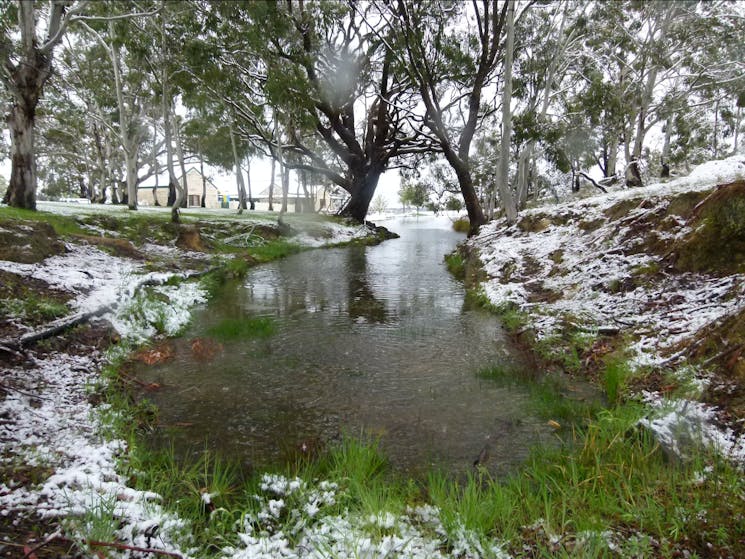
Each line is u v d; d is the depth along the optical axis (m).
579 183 36.97
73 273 8.56
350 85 25.12
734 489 3.00
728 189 6.89
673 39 20.36
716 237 6.79
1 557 2.42
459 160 20.30
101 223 14.30
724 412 4.00
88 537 2.61
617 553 2.64
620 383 5.07
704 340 4.95
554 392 5.29
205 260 14.30
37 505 2.92
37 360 5.35
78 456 3.64
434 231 43.22
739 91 21.84
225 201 60.72
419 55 18.38
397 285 12.72
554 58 20.02
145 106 30.33
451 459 3.95
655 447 3.62
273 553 2.71
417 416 4.75
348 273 14.95
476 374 5.91
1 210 12.00
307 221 28.95
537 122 18.44
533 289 9.52
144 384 5.50
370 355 6.70
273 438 4.30
